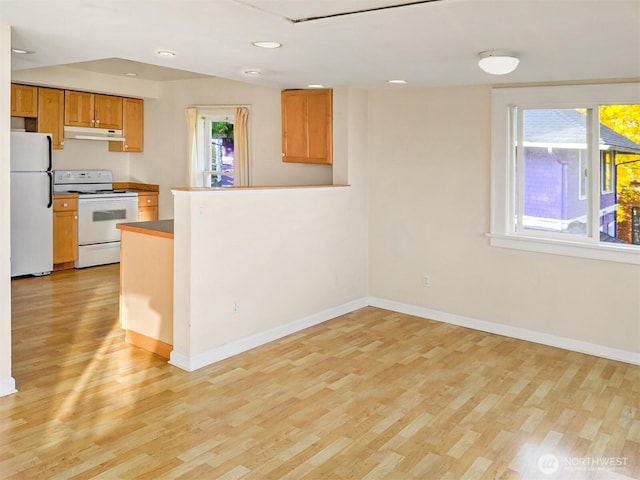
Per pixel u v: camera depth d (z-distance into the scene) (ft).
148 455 8.82
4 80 10.12
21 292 19.06
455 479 8.27
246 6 7.88
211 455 8.86
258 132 20.92
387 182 17.43
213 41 10.27
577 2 7.40
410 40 9.81
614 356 13.51
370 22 8.62
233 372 12.43
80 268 23.07
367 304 18.31
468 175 15.71
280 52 11.18
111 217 23.90
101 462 8.58
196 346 12.64
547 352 13.98
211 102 22.47
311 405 10.77
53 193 21.84
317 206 15.96
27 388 11.32
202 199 12.51
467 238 15.88
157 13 8.37
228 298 13.37
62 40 10.53
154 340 13.60
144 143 25.38
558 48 10.18
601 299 13.65
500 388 11.68
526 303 14.90
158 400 10.89
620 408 10.73
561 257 14.21
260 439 9.41
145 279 13.67
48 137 21.07
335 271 16.85
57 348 13.78
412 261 17.12
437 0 7.45
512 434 9.69
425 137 16.46
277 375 12.28
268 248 14.43
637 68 12.00
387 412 10.50
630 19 8.23
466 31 9.07
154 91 24.38
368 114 17.62
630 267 13.19
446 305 16.51
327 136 17.47
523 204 15.06
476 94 15.35
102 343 14.23
